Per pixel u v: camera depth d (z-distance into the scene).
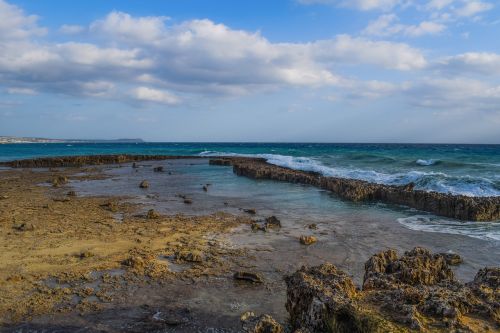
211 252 11.91
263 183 29.91
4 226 15.07
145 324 7.48
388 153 70.81
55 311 8.01
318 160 50.47
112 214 17.78
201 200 21.95
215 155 72.88
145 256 11.41
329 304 5.61
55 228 14.80
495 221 16.59
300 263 10.92
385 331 4.83
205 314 7.87
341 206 20.16
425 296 5.82
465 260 11.19
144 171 41.44
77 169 44.69
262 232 14.47
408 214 18.14
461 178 25.17
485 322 5.34
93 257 11.31
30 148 124.31
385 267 8.38
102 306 8.23
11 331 7.25
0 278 9.72
